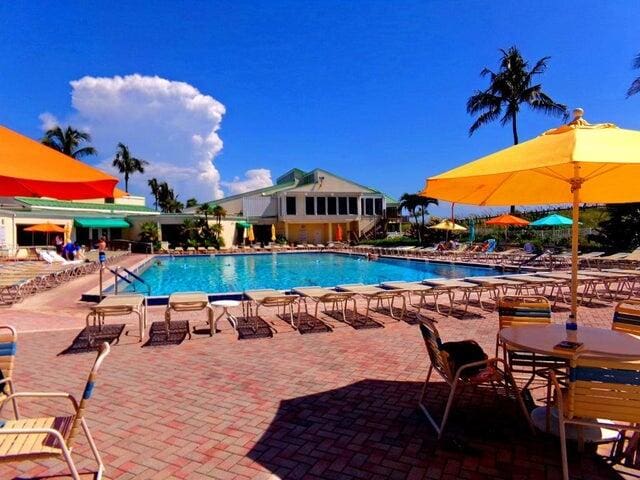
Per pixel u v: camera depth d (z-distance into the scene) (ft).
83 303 38.01
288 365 20.68
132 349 23.50
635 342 13.62
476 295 41.78
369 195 154.40
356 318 31.09
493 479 11.34
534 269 61.77
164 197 249.75
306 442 13.35
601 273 41.37
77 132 162.40
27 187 10.85
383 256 95.76
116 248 114.83
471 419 14.74
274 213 153.07
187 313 32.73
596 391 10.77
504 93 96.07
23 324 29.48
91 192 11.16
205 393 17.26
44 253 71.72
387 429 14.15
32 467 12.01
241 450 12.91
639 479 11.28
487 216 122.42
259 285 64.23
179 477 11.52
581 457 12.34
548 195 18.74
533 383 17.93
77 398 16.84
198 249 114.73
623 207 74.74
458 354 15.46
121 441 13.48
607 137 12.14
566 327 14.89
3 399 11.48
